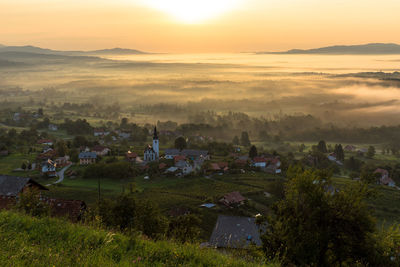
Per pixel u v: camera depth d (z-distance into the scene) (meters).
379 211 81.62
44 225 12.06
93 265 8.68
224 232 49.06
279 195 86.00
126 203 31.00
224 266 10.18
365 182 15.05
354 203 14.43
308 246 13.81
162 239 12.73
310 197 14.95
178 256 10.47
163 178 106.31
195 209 71.56
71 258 8.92
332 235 14.28
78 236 11.05
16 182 33.22
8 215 12.82
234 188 94.12
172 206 75.88
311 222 14.62
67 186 96.75
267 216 16.42
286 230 14.64
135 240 11.33
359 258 13.84
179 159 120.44
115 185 99.25
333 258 13.62
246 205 78.19
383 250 14.03
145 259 9.91
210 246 12.56
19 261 8.17
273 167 117.56
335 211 14.75
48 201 32.59
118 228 14.30
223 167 116.00
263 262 11.11
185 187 95.62
